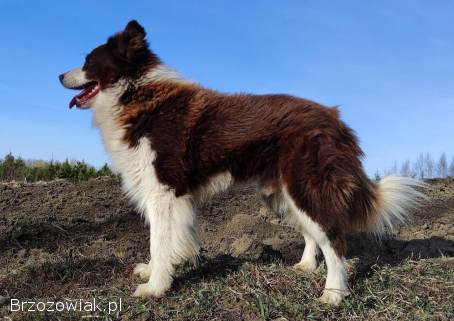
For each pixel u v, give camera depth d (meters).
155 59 1.93
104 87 1.91
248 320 1.69
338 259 1.74
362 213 1.76
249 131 1.79
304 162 1.73
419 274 1.89
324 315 1.70
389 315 1.70
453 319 1.68
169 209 1.81
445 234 2.40
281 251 2.21
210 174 1.84
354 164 1.75
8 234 2.25
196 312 1.71
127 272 1.98
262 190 1.85
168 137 1.80
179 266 1.94
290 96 1.84
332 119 1.78
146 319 1.70
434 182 3.15
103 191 2.86
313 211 1.73
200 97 1.84
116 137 1.87
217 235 2.38
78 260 2.02
